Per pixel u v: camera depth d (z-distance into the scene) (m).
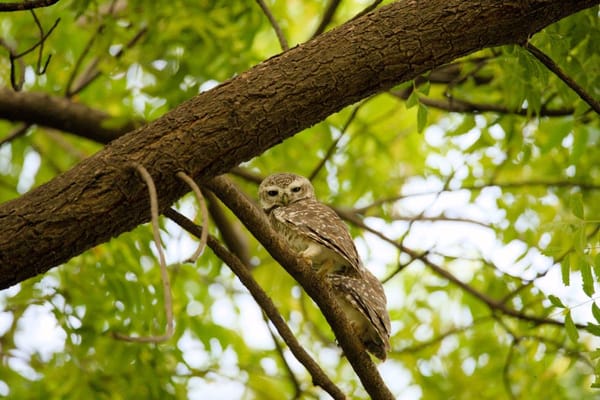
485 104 12.09
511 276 12.03
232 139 6.11
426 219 12.78
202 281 14.09
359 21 6.45
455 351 14.07
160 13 11.43
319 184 13.85
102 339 11.30
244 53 12.02
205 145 6.06
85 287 11.23
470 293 12.30
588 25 9.66
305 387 13.70
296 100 6.22
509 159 13.39
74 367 11.28
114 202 5.94
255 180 12.94
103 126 11.30
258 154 6.32
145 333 11.23
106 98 12.75
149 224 11.15
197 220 12.52
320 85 6.25
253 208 7.12
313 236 9.34
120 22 12.03
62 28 12.34
